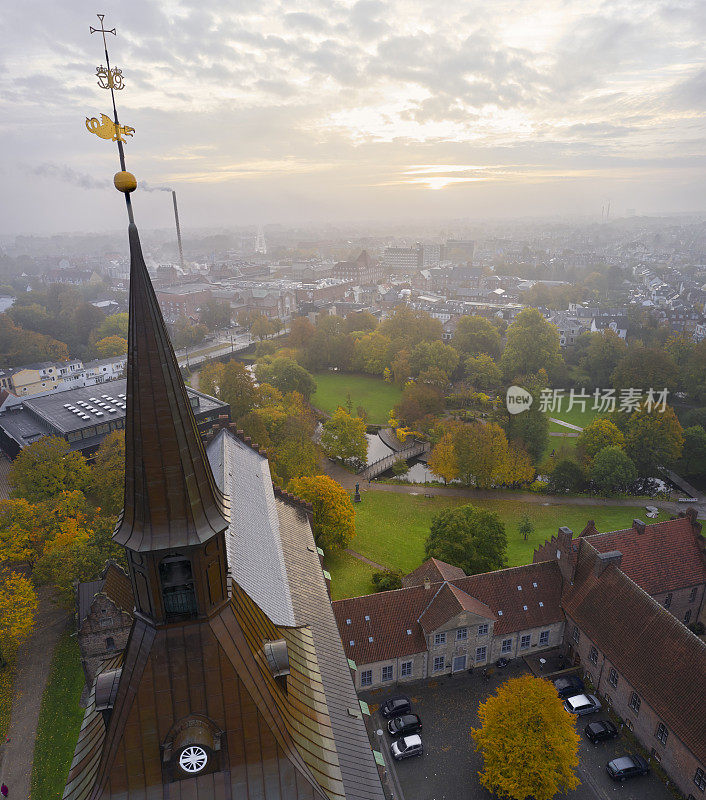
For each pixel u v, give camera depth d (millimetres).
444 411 156750
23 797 47562
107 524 70688
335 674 37938
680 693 48750
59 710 55875
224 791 19906
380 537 89688
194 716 19516
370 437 142625
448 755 51031
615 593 57938
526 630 60750
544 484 109812
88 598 58594
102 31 15180
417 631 58094
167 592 18969
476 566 71312
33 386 157750
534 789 43500
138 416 17016
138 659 19234
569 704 55219
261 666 21000
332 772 22125
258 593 36781
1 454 122125
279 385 155125
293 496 63094
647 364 146000
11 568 77000
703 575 65938
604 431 112875
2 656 60781
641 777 49031
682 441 111312
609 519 97688
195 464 18219
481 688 58031
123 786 19484
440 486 111125
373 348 187375
